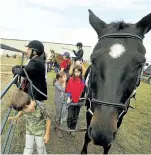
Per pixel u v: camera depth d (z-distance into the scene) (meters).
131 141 5.78
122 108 2.59
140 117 8.22
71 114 5.16
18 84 4.21
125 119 7.76
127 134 6.25
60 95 5.46
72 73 5.09
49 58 19.38
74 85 4.99
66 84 5.45
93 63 2.75
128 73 2.55
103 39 2.93
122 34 2.89
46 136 3.15
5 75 12.31
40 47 3.86
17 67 4.24
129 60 2.57
